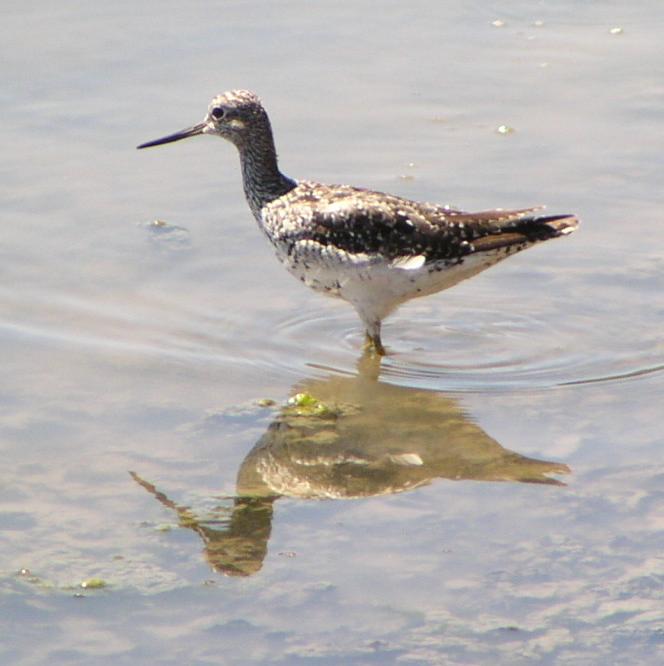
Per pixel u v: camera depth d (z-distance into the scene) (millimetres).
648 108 16859
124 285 13367
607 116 16719
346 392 11711
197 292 13359
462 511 9781
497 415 11273
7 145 15828
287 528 9547
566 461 10453
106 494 9938
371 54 18172
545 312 13242
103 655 8117
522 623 8469
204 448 10648
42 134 16094
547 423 11094
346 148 15953
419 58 18125
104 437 10750
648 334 12672
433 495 10023
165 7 19156
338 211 12141
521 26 19234
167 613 8547
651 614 8539
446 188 15062
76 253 13867
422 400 11562
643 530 9453
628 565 9062
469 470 10391
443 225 12023
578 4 20016
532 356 12375
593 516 9648
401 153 15875
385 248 12055
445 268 12102
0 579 8859
